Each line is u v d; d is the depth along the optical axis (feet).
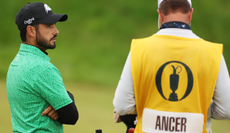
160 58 20.56
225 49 218.79
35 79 22.38
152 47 20.89
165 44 20.76
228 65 204.23
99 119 80.43
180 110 20.27
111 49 207.82
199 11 242.78
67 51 203.92
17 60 23.43
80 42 214.48
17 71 22.89
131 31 225.15
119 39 219.41
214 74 20.11
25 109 22.65
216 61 20.21
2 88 113.60
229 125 93.81
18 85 22.63
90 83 157.58
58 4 243.19
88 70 180.04
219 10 245.04
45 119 22.75
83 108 94.32
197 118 20.17
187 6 21.30
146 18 237.25
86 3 248.52
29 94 22.48
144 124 21.04
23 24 23.67
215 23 235.40
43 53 23.68
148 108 20.93
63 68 178.29
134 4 246.47
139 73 20.88
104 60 197.26
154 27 227.81
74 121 23.58
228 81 20.29
